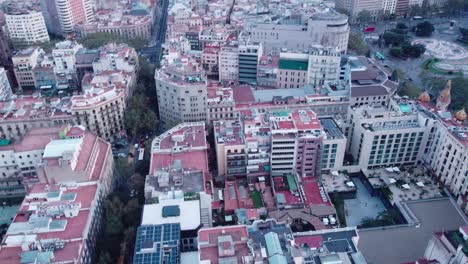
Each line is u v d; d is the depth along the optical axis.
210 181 195.12
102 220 187.12
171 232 152.12
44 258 144.50
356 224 196.50
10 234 157.62
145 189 177.50
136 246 146.00
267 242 134.00
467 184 191.88
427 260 139.75
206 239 138.00
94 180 188.62
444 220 188.88
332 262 129.12
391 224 188.75
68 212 166.75
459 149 195.00
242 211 181.50
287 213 185.88
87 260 159.50
